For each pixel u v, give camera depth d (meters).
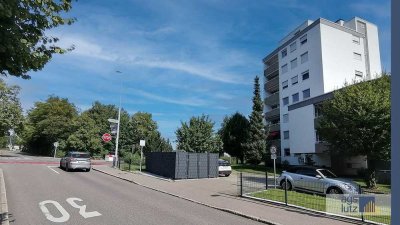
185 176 24.30
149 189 18.11
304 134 41.25
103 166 34.00
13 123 50.66
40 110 66.19
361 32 50.81
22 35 6.55
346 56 46.53
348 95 23.83
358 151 23.45
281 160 50.16
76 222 9.41
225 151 57.12
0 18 5.87
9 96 51.22
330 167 39.59
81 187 17.25
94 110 67.62
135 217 10.34
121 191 16.55
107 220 9.78
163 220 10.06
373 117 22.31
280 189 17.47
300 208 12.16
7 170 24.41
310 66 47.06
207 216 10.99
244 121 56.22
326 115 25.31
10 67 6.56
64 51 7.43
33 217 9.86
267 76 60.75
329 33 45.97
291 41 51.56
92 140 56.72
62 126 64.25
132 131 58.84
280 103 53.81
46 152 67.31
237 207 12.51
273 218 10.52
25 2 6.44
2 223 8.60
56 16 7.10
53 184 17.88
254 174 33.44
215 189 18.08
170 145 49.72
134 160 37.38
